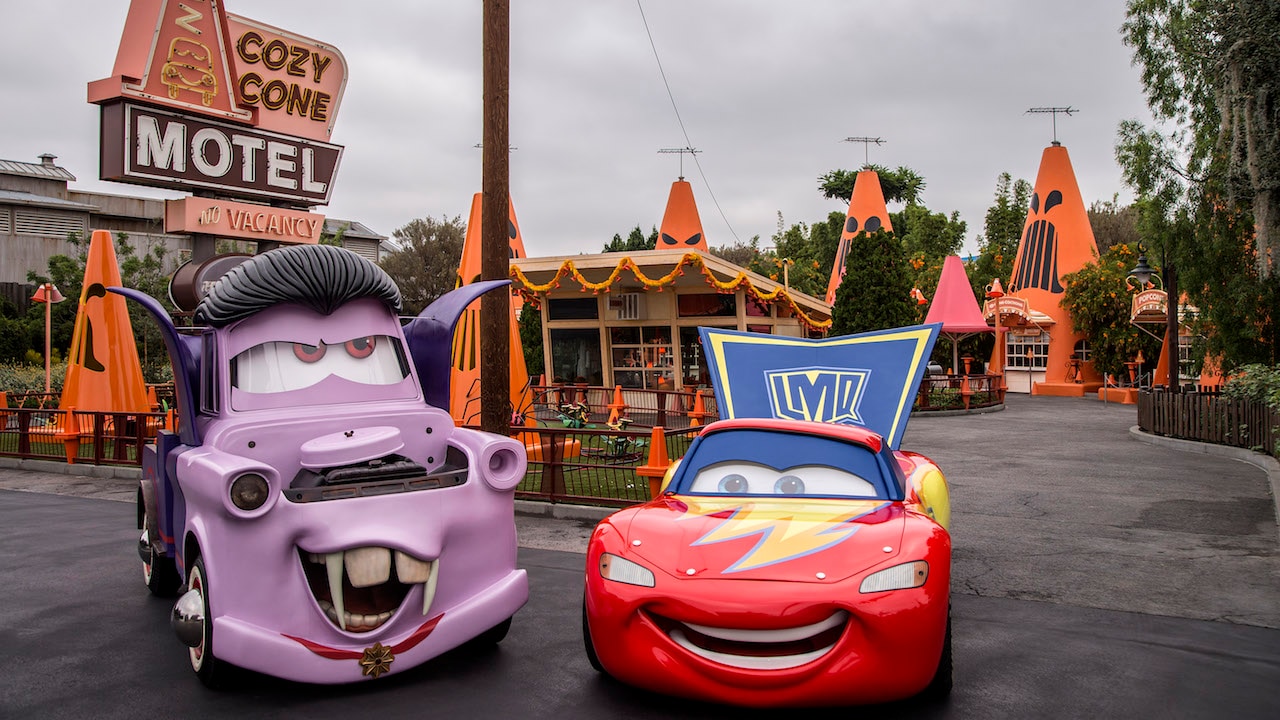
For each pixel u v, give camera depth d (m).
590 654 4.95
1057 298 38.62
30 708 4.55
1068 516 10.23
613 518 5.06
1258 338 18.02
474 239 14.15
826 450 5.57
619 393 21.75
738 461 5.59
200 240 15.60
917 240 61.31
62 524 9.95
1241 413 16.36
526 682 4.93
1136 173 19.02
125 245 35.47
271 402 5.40
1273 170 12.77
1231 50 13.05
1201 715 4.39
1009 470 14.35
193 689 4.84
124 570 7.70
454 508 5.04
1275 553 8.20
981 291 46.44
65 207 41.09
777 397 8.49
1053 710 4.47
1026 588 7.03
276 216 16.50
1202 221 18.14
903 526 4.67
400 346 5.96
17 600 6.72
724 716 4.46
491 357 10.35
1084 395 37.28
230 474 4.49
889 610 4.14
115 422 14.46
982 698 4.64
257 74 16.41
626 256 21.53
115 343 16.84
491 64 10.04
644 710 4.54
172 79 15.11
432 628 4.88
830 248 64.94
